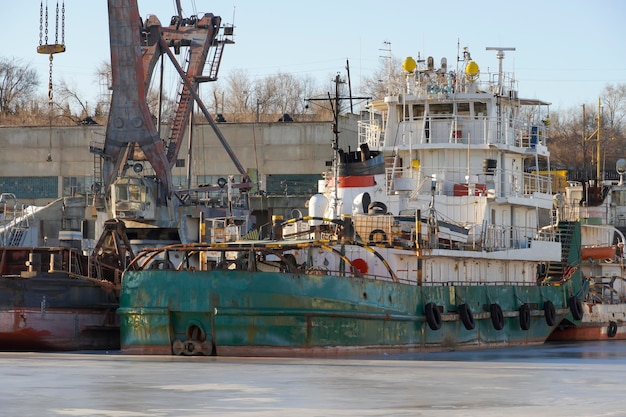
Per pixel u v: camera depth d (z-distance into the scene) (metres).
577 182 134.50
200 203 117.50
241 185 117.69
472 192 89.31
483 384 49.84
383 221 78.38
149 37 118.44
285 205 145.25
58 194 165.00
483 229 87.56
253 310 69.00
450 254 81.00
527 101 98.94
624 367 63.28
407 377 53.31
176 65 119.00
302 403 42.09
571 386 49.38
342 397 44.12
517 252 89.81
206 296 69.75
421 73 96.75
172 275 70.81
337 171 86.00
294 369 57.97
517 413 39.47
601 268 108.56
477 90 96.56
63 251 80.19
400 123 95.56
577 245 101.56
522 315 89.06
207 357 68.50
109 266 83.44
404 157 94.88
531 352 81.12
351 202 85.00
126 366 59.62
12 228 106.25
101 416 38.03
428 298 78.62
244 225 99.06
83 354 72.88
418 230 78.75
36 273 77.06
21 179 166.25
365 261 76.88
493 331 85.75
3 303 76.00
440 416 38.56
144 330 71.38
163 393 45.19
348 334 71.31
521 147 96.81
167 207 108.75
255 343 69.12
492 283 88.06
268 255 79.12
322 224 78.62
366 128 100.69
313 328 69.56
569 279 98.81
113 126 108.25
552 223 100.38
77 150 165.50
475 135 94.06
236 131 161.38
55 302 77.56
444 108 94.94
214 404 41.59
